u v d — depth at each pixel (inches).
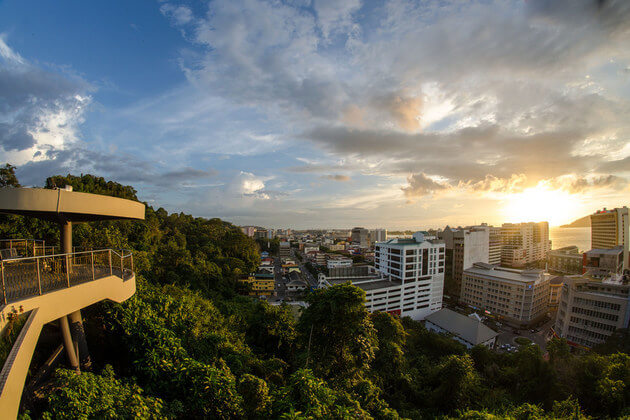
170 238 2758.4
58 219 418.0
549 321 3181.6
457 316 2474.2
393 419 667.4
